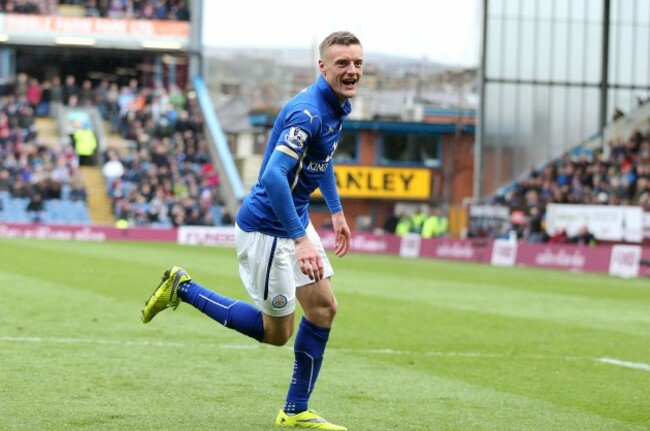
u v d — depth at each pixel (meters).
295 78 83.81
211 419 11.73
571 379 15.66
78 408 12.16
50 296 25.58
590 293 32.75
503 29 66.00
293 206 10.52
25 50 75.50
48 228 60.59
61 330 19.30
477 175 65.56
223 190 68.25
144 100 73.06
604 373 16.34
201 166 69.88
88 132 66.69
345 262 47.22
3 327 19.47
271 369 15.43
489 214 54.53
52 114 72.50
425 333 20.91
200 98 73.94
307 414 11.41
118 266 37.25
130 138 70.88
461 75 79.88
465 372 16.03
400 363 16.78
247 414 12.09
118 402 12.59
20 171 64.81
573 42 66.88
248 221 11.13
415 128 71.75
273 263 11.04
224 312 11.45
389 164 72.31
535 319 24.27
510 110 66.25
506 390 14.48
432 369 16.25
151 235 61.66
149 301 11.66
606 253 45.38
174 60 80.12
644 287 36.44
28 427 11.07
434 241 55.03
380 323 22.44
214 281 32.72
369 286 32.97
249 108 82.12
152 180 66.25
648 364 17.42
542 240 53.03
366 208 71.25
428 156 72.50
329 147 10.99
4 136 66.56
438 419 12.23
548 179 62.22
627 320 24.72
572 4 66.69
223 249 54.00
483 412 12.78
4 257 39.62
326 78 10.86
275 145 10.94
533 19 66.25
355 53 10.74
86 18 72.88
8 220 63.25
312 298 11.20
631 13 67.19
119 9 73.88
